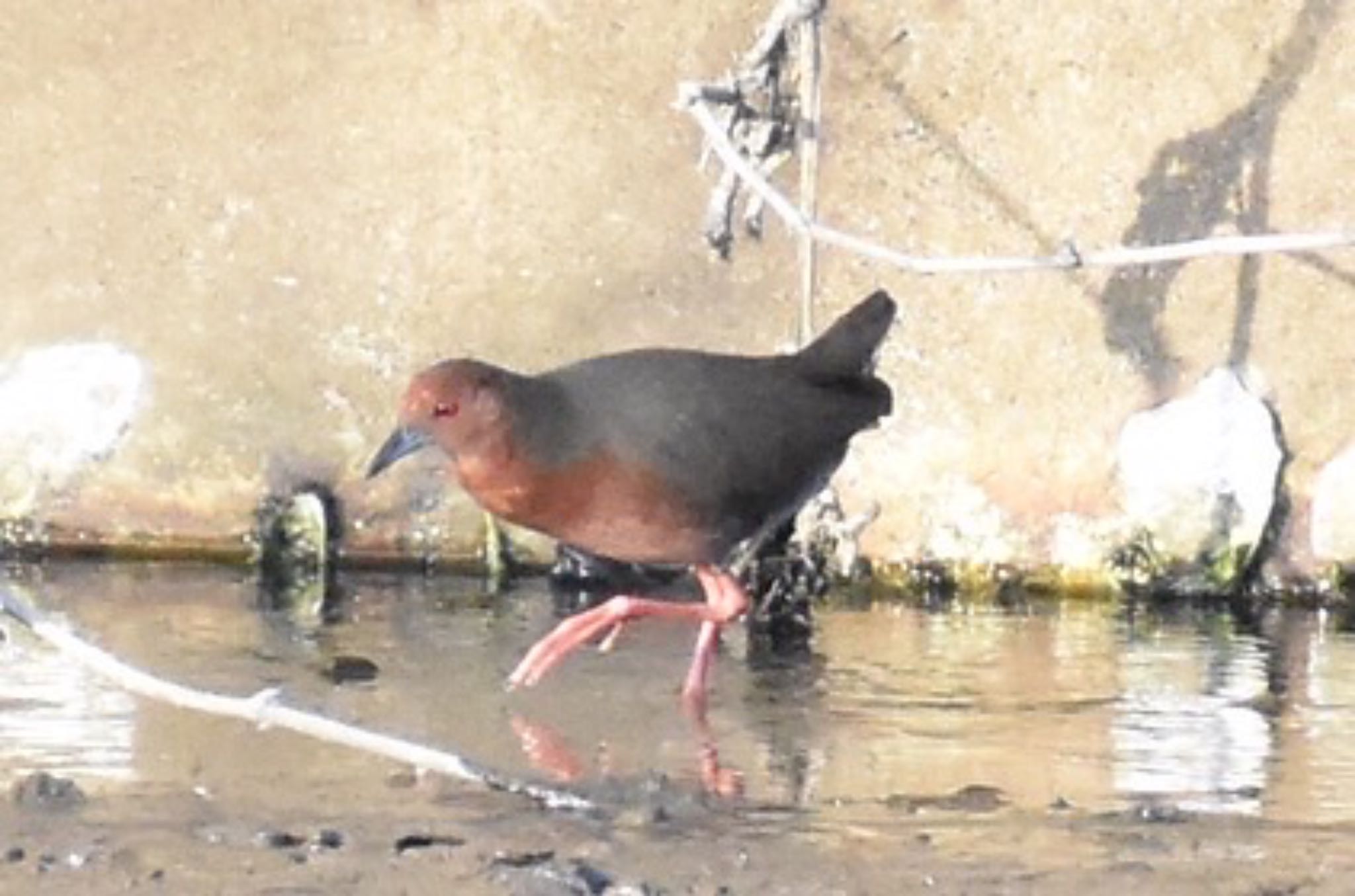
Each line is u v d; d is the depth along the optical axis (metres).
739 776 10.91
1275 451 14.68
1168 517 14.73
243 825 9.99
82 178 15.17
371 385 15.08
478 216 15.08
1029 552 14.83
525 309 15.04
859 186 14.93
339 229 15.12
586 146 15.03
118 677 9.95
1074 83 14.86
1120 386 14.81
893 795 10.66
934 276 14.91
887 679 12.71
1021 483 14.84
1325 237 11.26
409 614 13.87
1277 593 14.73
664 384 11.78
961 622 14.16
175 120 15.17
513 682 12.01
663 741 11.45
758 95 13.63
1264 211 14.74
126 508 15.09
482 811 10.28
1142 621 14.27
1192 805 10.56
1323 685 12.72
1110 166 14.84
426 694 12.14
